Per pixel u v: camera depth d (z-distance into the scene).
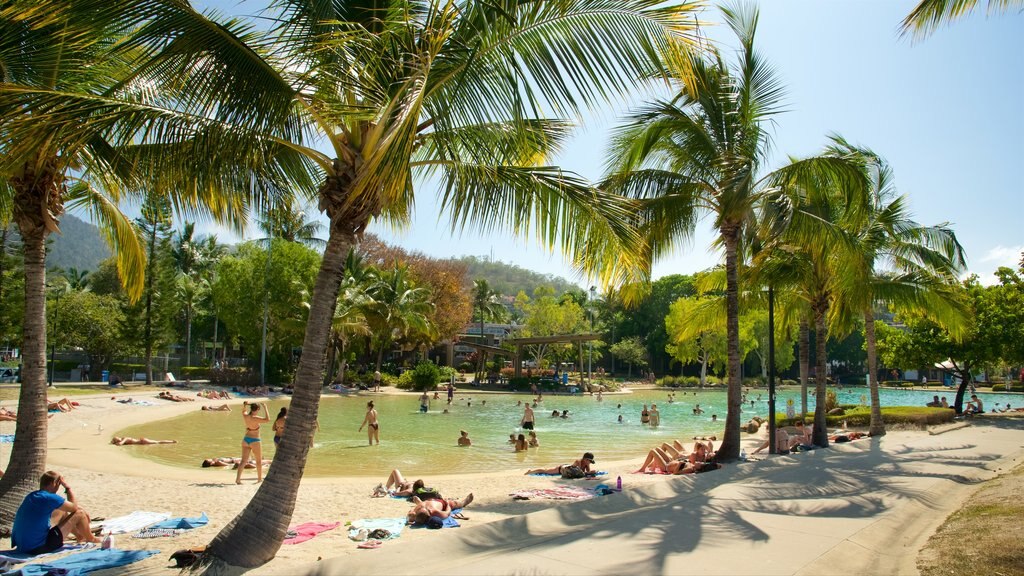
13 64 7.20
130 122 5.49
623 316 84.19
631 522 7.80
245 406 12.78
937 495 10.07
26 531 6.79
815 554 6.45
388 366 55.03
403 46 6.27
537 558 6.18
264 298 42.53
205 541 7.66
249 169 6.50
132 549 7.08
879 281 18.78
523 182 6.91
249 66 5.65
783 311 22.30
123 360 53.94
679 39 6.02
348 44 6.05
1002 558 6.07
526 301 80.81
